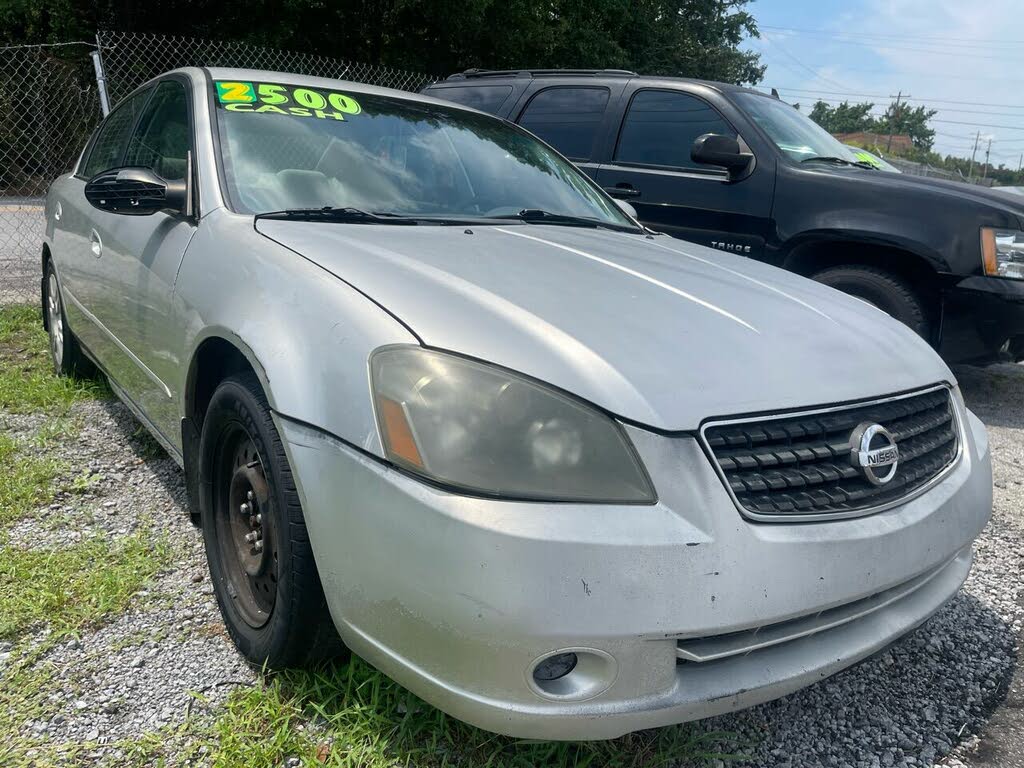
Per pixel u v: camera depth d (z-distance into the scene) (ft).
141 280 9.46
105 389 14.37
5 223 34.71
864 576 6.00
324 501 5.94
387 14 60.44
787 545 5.65
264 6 58.59
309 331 6.48
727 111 18.17
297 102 10.24
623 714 5.38
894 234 15.89
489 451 5.40
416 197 9.75
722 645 5.62
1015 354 16.35
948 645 8.64
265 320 6.82
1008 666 8.31
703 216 17.98
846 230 16.29
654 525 5.32
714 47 86.99
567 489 5.33
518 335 6.00
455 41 62.90
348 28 61.52
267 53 39.65
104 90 29.76
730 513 5.54
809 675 6.05
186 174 9.27
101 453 11.84
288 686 6.88
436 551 5.29
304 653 6.66
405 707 6.49
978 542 11.14
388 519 5.53
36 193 42.75
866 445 6.25
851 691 7.80
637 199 18.79
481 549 5.17
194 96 9.95
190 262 8.38
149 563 8.82
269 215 8.36
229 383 7.18
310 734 6.46
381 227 8.54
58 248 13.85
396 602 5.52
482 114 12.25
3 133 42.24
